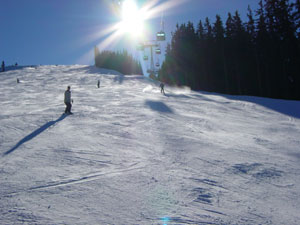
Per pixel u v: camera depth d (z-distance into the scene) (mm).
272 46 42312
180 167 5496
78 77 45750
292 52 39781
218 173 5266
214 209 3697
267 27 43938
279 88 41656
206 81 55812
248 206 3873
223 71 52844
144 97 21438
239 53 49312
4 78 46250
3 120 10508
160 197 3977
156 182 4566
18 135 7871
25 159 5547
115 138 7816
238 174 5289
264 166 5906
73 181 4422
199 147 7305
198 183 4652
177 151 6762
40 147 6527
